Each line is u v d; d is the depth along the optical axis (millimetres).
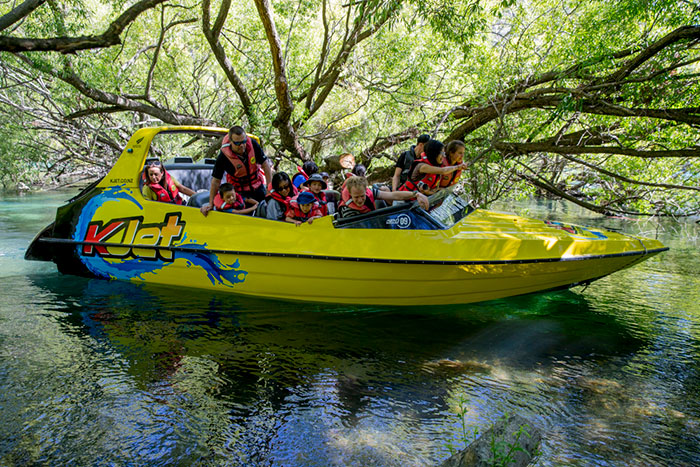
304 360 3635
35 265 6461
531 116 8805
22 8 7457
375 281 4465
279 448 2609
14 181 18828
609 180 9750
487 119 8859
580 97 6949
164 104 16219
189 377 3352
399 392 3191
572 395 3156
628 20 7602
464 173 9711
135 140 5316
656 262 7238
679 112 6648
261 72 12570
